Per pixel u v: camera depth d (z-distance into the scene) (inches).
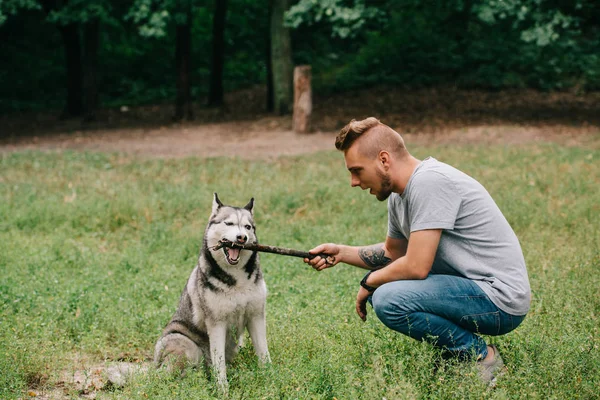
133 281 265.7
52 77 1115.9
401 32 1050.1
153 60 1144.8
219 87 974.4
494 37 996.6
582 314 189.2
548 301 202.4
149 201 416.2
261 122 831.7
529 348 157.2
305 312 204.8
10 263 295.0
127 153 666.2
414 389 138.9
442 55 992.2
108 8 796.0
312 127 785.6
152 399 151.7
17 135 841.5
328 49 1151.0
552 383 140.6
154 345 205.9
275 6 845.2
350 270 265.9
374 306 155.1
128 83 1103.6
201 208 411.8
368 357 159.0
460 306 146.7
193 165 573.9
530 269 250.7
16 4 754.8
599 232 301.6
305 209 402.0
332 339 181.8
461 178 147.3
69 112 962.1
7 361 172.9
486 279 146.9
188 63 882.8
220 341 172.7
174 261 305.7
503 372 148.0
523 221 337.4
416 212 146.7
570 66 952.9
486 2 674.2
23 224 380.5
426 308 148.1
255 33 1206.3
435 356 152.2
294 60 1120.2
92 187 474.0
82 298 237.3
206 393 152.9
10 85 1083.3
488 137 675.4
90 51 887.1
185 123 871.7
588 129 698.8
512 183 438.6
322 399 145.9
